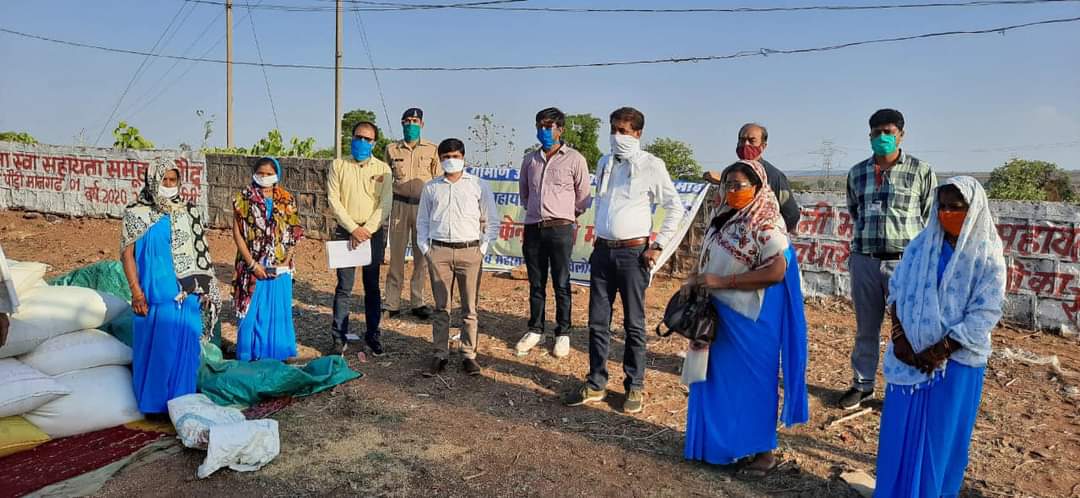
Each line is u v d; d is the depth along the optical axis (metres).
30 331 4.34
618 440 4.55
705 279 3.98
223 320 6.93
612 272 4.97
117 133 14.99
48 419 4.22
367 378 5.52
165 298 4.53
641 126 4.92
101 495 3.70
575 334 6.80
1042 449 4.40
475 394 5.29
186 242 4.67
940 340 3.31
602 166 5.10
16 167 13.57
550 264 6.20
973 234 3.27
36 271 4.63
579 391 5.12
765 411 4.04
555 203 6.00
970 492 3.88
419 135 7.17
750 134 5.19
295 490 3.83
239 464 4.00
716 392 4.11
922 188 4.89
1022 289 6.94
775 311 3.96
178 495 3.74
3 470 3.89
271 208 5.62
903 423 3.46
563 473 4.08
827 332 6.93
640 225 4.90
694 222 8.73
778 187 5.23
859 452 4.41
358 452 4.28
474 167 9.70
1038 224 6.82
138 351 4.56
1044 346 6.46
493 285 8.80
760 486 3.98
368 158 6.05
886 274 4.90
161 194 4.56
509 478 4.02
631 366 5.02
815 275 7.98
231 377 4.93
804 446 4.48
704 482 4.02
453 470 4.09
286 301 5.78
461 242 5.49
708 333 4.00
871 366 5.05
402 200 7.12
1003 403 5.14
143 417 4.58
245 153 15.80
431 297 8.19
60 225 12.50
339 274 5.96
